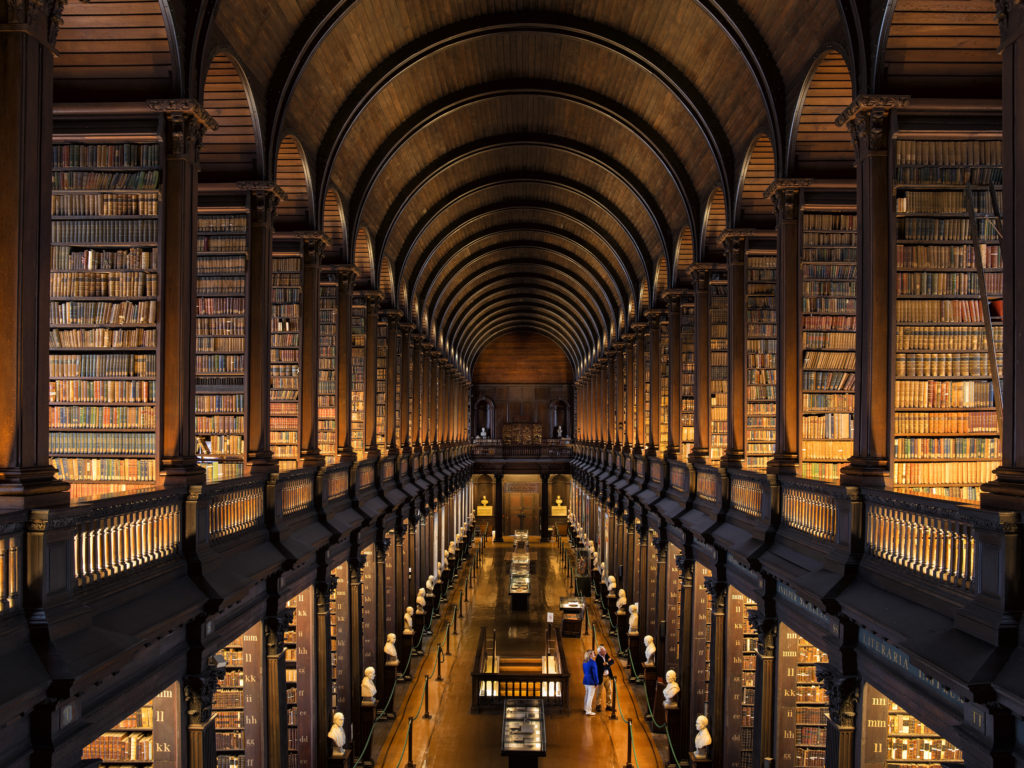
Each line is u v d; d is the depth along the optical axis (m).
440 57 14.44
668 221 18.05
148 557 6.73
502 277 35.62
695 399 15.38
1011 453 5.41
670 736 14.20
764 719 9.84
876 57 7.93
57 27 5.68
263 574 8.72
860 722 7.39
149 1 7.64
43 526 5.02
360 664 14.60
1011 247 5.39
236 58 9.41
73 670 4.94
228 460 10.93
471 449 46.31
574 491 44.28
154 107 8.04
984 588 5.32
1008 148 5.42
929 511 6.12
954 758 8.60
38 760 5.02
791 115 10.27
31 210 5.42
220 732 10.49
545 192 23.22
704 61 12.33
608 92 15.67
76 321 8.84
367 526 15.87
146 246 8.80
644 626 18.88
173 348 8.18
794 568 8.59
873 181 7.99
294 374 13.33
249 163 10.86
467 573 32.38
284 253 13.21
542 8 13.37
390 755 14.28
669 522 16.25
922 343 8.58
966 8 7.48
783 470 10.33
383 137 15.75
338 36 11.68
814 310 11.13
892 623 6.22
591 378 38.28
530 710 14.51
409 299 24.48
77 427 8.91
